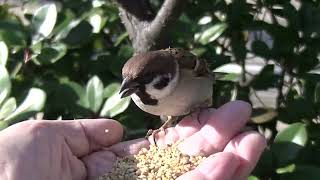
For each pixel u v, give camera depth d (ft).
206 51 1.37
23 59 1.31
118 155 1.25
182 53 1.24
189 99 1.24
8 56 1.28
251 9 1.42
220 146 1.15
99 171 1.22
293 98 1.30
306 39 1.32
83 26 1.34
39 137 1.15
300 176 1.08
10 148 1.12
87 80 1.40
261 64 1.55
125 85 1.19
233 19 1.39
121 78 1.34
